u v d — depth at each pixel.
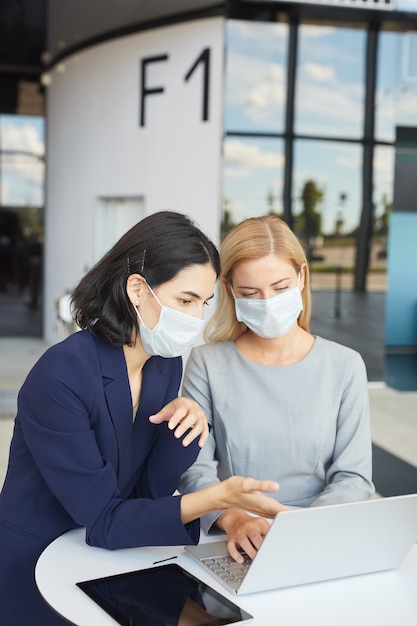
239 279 1.89
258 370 1.97
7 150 9.46
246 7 6.50
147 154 7.28
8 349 8.75
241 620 1.28
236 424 1.96
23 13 7.24
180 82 6.89
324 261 6.95
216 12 6.54
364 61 6.80
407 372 8.28
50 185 9.26
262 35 6.59
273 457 1.95
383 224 7.02
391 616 1.33
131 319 1.52
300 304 1.91
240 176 6.67
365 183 6.92
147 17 7.01
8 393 6.32
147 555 1.55
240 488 1.41
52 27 7.62
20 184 9.55
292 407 1.94
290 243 1.88
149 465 1.71
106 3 6.67
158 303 1.49
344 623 1.30
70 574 1.45
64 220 8.82
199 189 6.82
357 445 1.93
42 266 9.65
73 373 1.49
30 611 1.58
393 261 10.23
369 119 6.88
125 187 7.57
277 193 6.74
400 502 1.40
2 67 9.10
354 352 2.01
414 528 1.48
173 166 7.02
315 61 6.71
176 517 1.44
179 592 1.38
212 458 1.99
